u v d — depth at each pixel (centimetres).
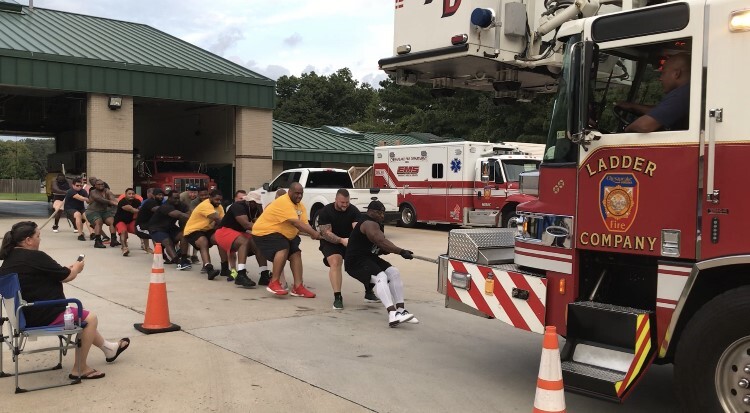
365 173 2534
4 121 2748
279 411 456
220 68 2392
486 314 529
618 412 473
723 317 372
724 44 383
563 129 470
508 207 1781
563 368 426
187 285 953
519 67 660
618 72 459
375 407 469
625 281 473
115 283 948
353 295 908
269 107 2462
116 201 1372
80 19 2544
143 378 523
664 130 415
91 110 2064
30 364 556
